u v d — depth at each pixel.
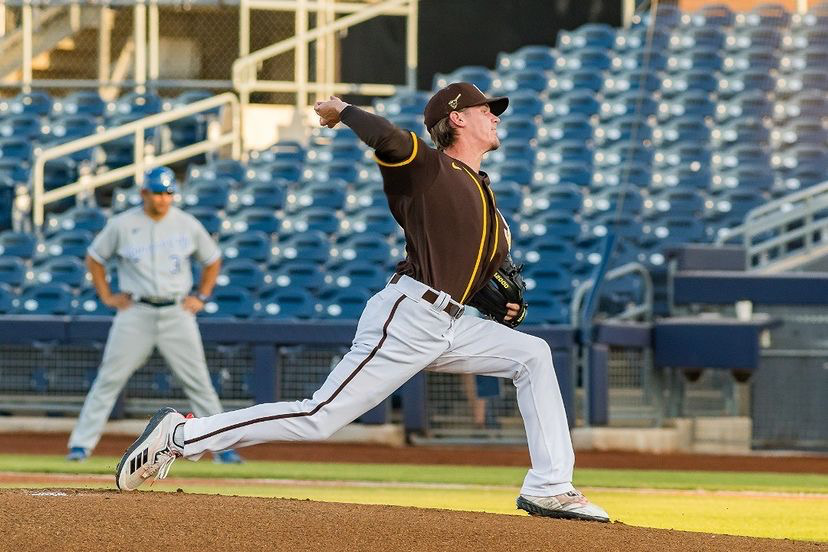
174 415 12.15
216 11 47.38
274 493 18.75
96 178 40.00
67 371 30.30
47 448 27.27
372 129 11.20
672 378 30.12
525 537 10.10
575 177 38.94
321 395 11.89
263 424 11.91
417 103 42.97
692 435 29.89
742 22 40.94
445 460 26.56
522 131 41.47
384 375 11.81
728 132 39.31
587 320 28.59
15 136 42.75
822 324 30.08
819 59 39.97
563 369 28.84
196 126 43.69
